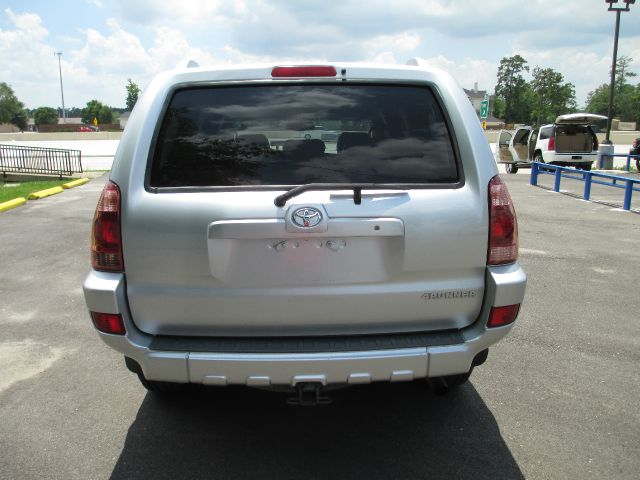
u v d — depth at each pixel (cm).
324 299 251
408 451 291
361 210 244
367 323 257
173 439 303
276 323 254
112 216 250
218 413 331
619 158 2909
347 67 272
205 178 254
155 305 253
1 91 10594
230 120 264
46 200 1295
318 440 302
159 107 263
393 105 270
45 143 4212
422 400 345
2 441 301
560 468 276
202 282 250
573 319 487
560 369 388
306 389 248
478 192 255
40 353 420
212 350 247
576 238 834
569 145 1881
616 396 350
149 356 248
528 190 1462
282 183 255
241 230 242
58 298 554
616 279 612
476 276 259
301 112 265
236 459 284
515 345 430
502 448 293
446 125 266
